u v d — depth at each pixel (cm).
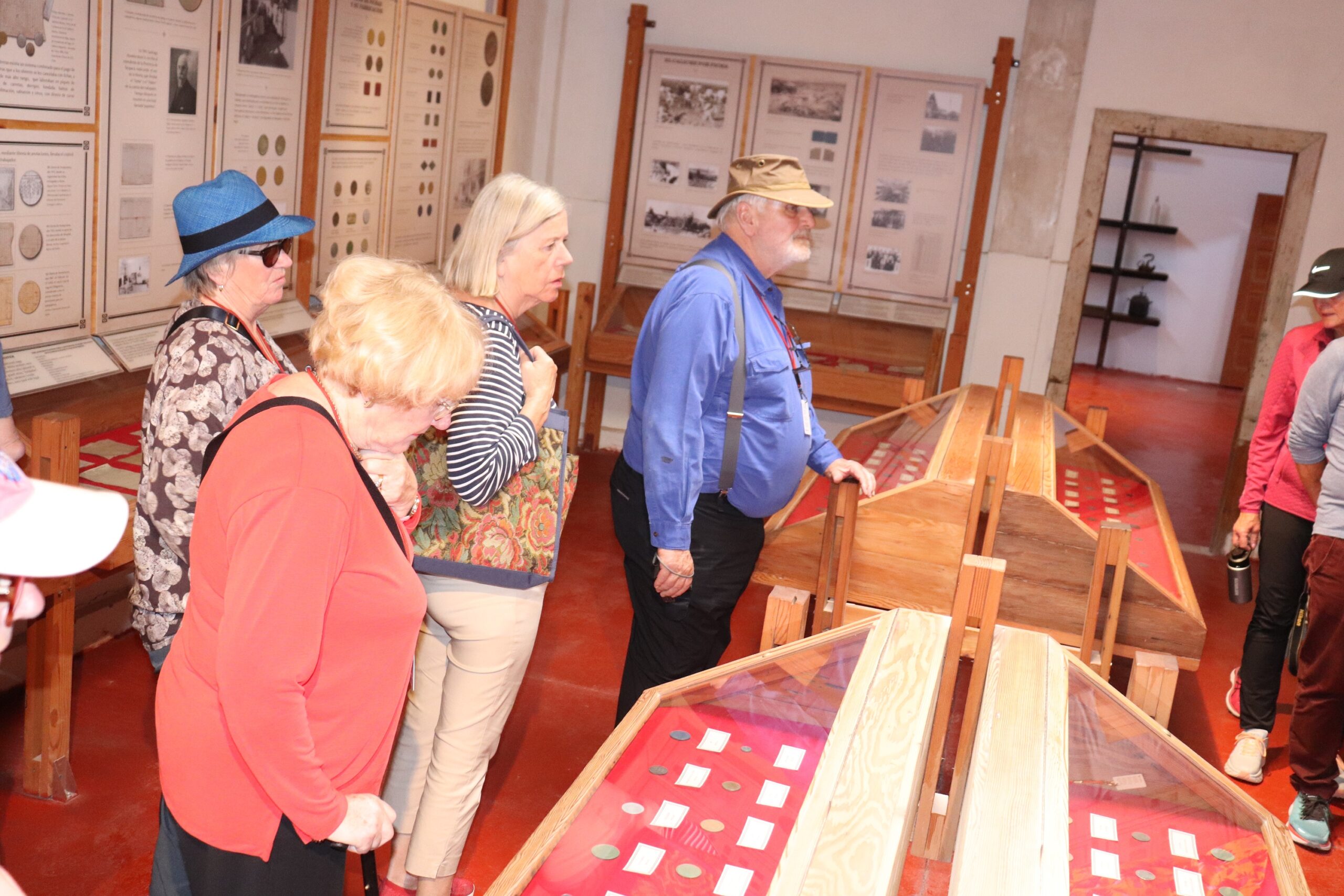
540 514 220
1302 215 607
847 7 642
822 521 328
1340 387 306
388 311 144
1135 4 606
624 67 664
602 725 359
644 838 151
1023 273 643
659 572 262
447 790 235
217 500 142
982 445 313
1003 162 637
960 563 321
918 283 648
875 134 638
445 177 548
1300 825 324
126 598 382
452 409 158
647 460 257
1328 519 310
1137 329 1344
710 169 662
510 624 228
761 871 145
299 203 427
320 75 422
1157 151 1302
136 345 349
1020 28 625
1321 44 592
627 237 678
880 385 612
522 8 623
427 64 509
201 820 148
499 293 222
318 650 140
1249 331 1298
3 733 312
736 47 658
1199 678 447
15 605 108
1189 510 741
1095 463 429
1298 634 341
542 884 140
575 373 645
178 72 350
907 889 245
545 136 680
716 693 188
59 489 99
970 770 173
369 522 147
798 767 169
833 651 206
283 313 417
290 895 152
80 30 309
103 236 331
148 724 325
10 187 295
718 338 257
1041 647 222
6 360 302
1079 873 152
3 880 95
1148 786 178
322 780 142
